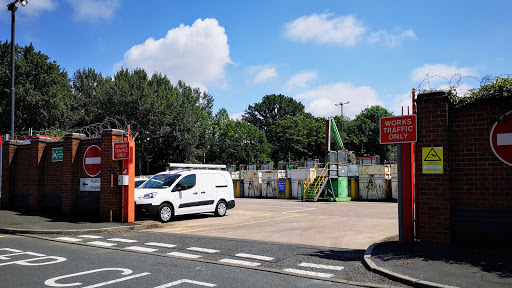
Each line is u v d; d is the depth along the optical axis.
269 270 6.32
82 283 5.46
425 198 7.78
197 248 8.36
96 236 10.14
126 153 12.30
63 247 8.50
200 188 14.74
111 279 5.70
